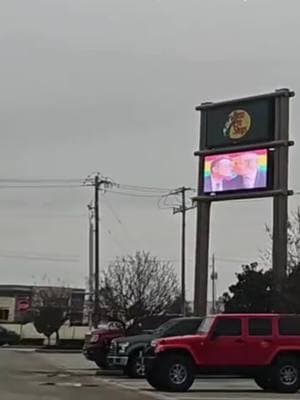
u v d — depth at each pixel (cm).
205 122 4453
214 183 4366
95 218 5853
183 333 2464
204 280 4281
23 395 2141
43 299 7538
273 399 2111
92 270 6194
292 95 4175
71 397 2103
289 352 2333
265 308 3709
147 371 2322
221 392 2317
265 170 4144
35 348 6041
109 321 5144
